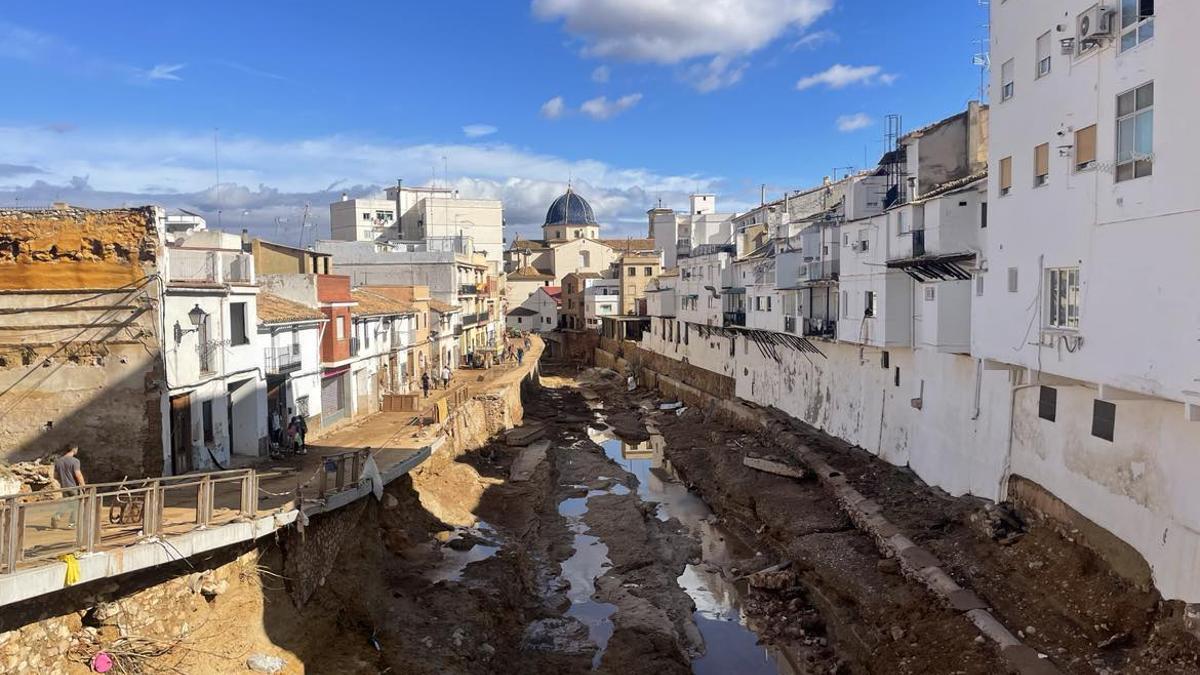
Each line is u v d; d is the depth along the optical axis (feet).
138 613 48.67
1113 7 57.82
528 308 416.05
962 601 73.92
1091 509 71.82
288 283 116.57
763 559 107.76
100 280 71.05
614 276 387.96
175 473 75.10
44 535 45.96
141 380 71.31
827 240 131.75
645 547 112.68
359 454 85.56
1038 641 65.46
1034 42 69.15
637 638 83.51
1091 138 60.95
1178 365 51.34
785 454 140.36
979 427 93.56
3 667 41.16
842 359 138.82
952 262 92.63
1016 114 72.59
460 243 270.46
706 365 222.69
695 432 186.19
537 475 140.87
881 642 76.48
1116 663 59.52
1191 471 58.54
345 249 236.63
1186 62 50.08
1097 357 60.13
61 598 44.57
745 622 91.56
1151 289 53.83
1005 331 75.41
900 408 116.57
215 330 83.20
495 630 79.56
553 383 291.99
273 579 60.90
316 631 62.85
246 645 55.42
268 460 92.99
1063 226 64.75
